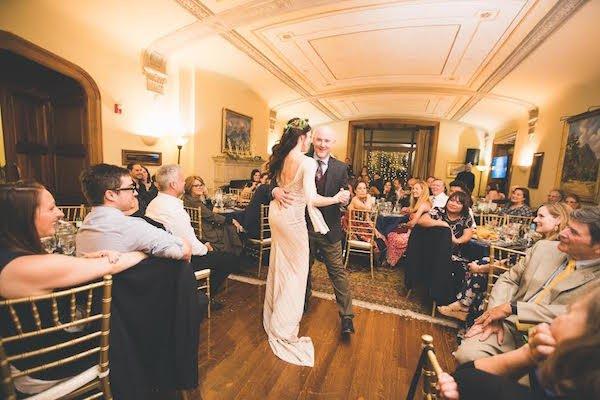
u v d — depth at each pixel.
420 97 7.65
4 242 0.97
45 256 0.96
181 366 1.31
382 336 2.40
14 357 0.90
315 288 3.32
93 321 1.11
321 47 5.00
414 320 2.68
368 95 7.74
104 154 4.37
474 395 0.66
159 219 2.11
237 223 3.92
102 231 1.32
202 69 5.86
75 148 4.20
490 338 1.50
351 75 6.39
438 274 2.55
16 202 0.99
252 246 4.04
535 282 1.50
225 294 3.06
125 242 1.33
